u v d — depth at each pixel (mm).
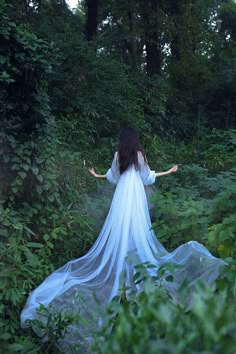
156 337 1738
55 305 4051
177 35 17516
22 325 3934
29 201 4867
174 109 15344
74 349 3695
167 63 18422
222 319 1547
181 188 6117
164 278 3549
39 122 4801
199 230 4809
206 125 17188
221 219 5000
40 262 4449
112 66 10438
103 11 17266
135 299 2994
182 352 1581
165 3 17234
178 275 3900
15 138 4738
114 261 4406
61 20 12469
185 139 14875
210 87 18375
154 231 4941
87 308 3951
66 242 5000
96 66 9695
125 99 11031
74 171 5715
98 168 7449
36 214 4918
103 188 6027
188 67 18016
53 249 4949
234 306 1797
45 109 4906
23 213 4734
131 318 1803
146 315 1771
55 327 3824
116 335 1778
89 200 5629
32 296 4102
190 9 17672
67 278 4336
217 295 1829
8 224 4336
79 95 9172
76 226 5129
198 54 18891
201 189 6609
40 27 10406
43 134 4875
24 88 4715
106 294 4199
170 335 1628
